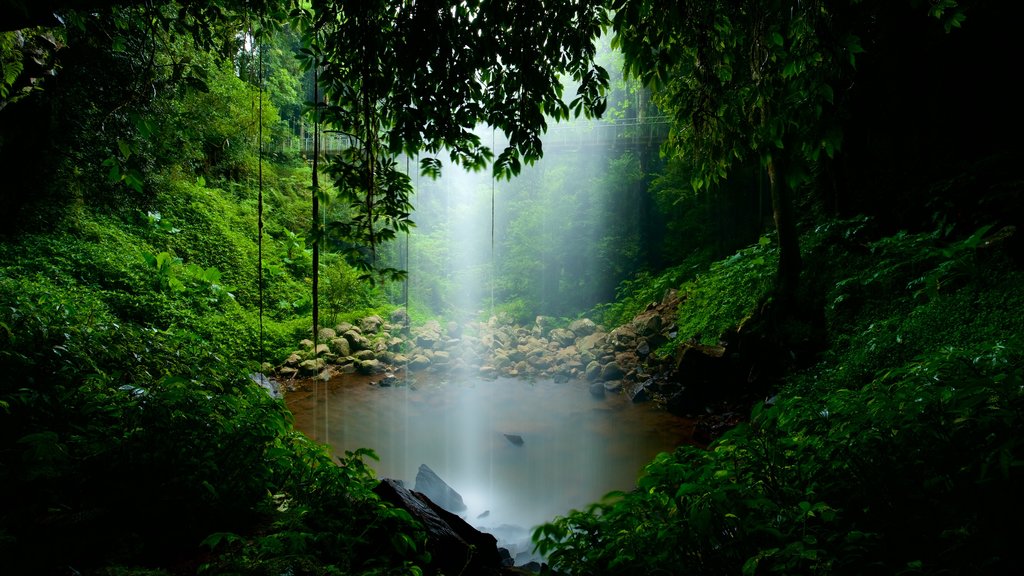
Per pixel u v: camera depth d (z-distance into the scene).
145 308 10.20
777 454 2.69
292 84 19.34
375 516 2.93
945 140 7.51
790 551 1.93
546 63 3.04
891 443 2.46
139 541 2.32
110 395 3.23
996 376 2.54
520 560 4.29
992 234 6.06
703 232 14.22
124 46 4.00
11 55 5.09
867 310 7.05
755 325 8.11
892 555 2.03
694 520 2.25
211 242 13.91
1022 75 6.77
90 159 12.04
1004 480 2.01
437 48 2.93
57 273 9.88
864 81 8.07
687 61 3.43
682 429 7.53
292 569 2.16
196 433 3.01
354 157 3.48
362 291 15.34
